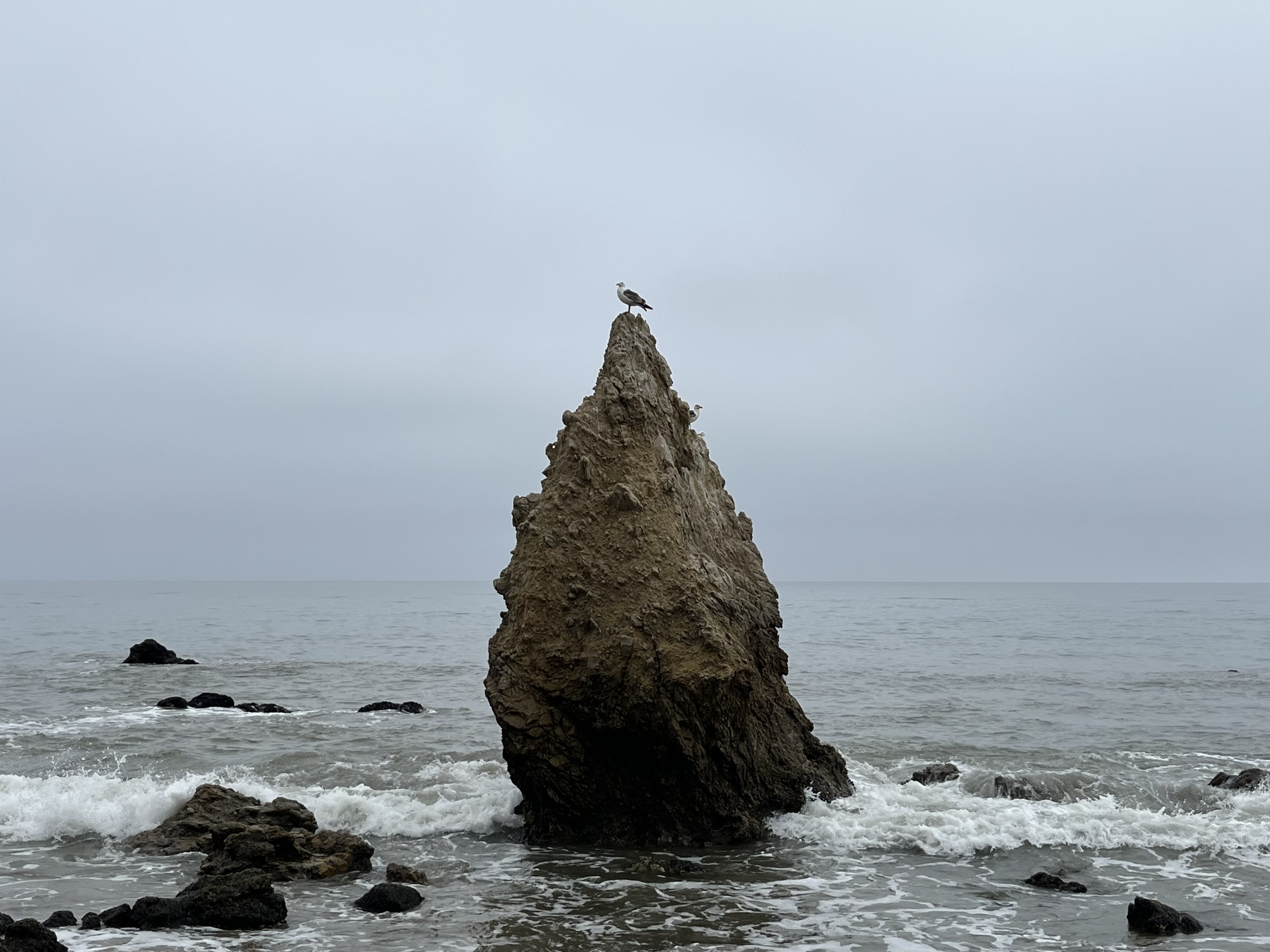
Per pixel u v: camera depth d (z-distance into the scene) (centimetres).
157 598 18962
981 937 1329
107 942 1286
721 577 1938
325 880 1594
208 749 2628
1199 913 1421
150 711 3391
